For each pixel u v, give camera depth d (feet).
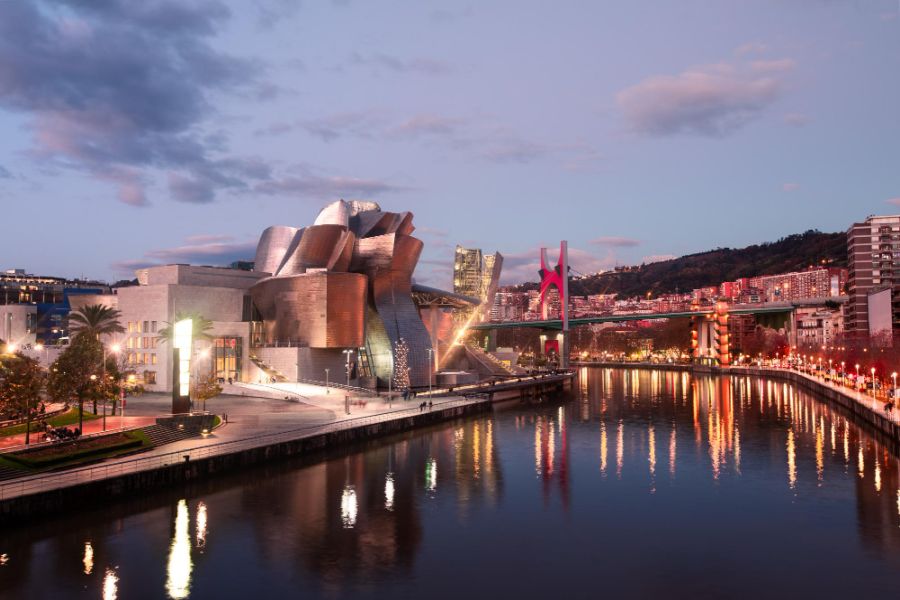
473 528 165.89
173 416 242.17
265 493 193.47
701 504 187.32
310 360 428.56
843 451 265.34
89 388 224.94
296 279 438.81
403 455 254.47
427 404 357.00
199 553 145.69
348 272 465.06
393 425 298.76
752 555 148.15
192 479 194.18
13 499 149.69
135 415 266.57
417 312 525.34
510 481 213.46
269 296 452.76
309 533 160.35
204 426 246.88
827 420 360.89
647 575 137.49
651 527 167.22
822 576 136.87
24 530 151.43
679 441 292.81
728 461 246.27
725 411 409.90
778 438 299.58
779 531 164.04
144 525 162.09
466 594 127.65
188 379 258.78
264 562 141.59
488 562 143.64
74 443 197.26
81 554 143.43
